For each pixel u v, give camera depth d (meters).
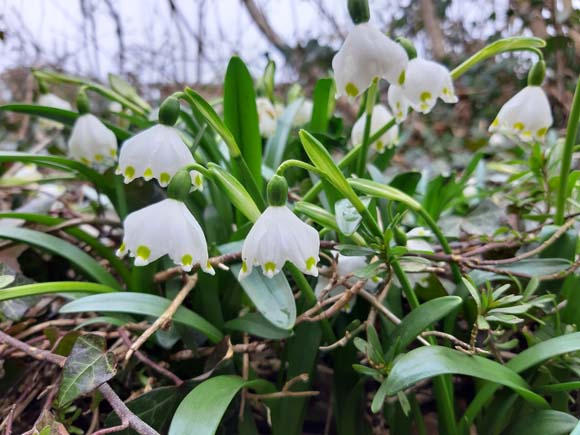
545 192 0.18
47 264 0.19
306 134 0.11
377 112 0.19
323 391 0.18
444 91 0.15
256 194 0.14
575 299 0.14
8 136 0.39
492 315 0.12
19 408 0.15
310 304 0.14
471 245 0.18
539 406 0.12
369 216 0.12
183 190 0.12
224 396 0.12
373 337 0.13
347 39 0.13
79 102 0.18
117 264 0.18
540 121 0.16
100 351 0.12
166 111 0.13
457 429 0.14
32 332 0.16
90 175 0.19
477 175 0.26
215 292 0.15
